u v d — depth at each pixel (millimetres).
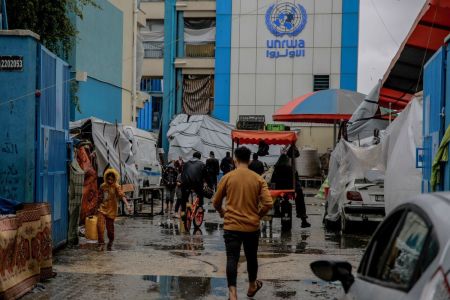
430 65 10164
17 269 8219
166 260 11336
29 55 10211
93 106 26781
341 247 13508
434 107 9617
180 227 16719
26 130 10156
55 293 8609
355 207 15648
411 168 11383
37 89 10484
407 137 11562
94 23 26703
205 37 44344
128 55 31547
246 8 42594
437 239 3264
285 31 42312
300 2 42156
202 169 16609
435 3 10086
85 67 25812
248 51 42625
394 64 15414
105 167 19828
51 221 10688
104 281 9445
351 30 41844
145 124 46031
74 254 11875
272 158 36812
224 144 38844
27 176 10156
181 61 44250
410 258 3535
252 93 42562
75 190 13008
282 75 42375
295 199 17281
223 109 42812
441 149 8602
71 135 19453
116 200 13672
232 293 7953
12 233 7945
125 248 12766
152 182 26562
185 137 38531
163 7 47906
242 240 8211
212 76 44281
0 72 10195
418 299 3111
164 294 8680
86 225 13875
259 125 40750
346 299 4371
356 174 16094
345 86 41906
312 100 22875
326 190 18953
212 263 11062
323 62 42062
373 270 4199
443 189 8727
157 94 47906
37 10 16656
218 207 8406
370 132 18875
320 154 41406
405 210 4012
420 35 12945
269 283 9531
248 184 8258
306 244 13969
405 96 19688
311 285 9398
